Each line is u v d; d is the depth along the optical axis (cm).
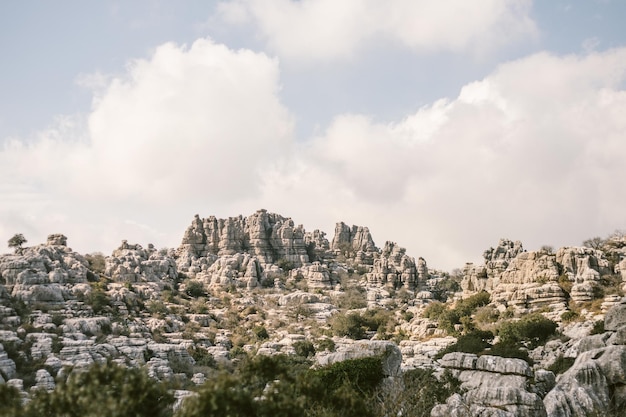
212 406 2303
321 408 2897
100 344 9712
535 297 11769
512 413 3778
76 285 13012
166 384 2477
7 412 2325
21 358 8494
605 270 12312
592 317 10431
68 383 2384
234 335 14475
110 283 14850
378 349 4694
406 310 17112
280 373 2816
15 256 12600
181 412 2344
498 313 12119
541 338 9731
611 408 4194
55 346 9156
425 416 3997
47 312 11081
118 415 2162
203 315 14912
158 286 16388
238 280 19700
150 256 18675
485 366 4647
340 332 14862
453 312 13025
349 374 4316
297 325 15562
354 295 19075
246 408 2412
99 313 12156
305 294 18488
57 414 2327
